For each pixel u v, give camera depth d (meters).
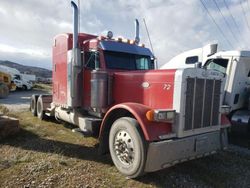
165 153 4.18
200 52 9.30
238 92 7.71
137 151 4.30
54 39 7.78
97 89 5.70
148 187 4.19
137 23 7.73
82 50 6.50
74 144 6.13
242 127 7.15
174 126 4.40
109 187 4.08
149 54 6.87
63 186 4.02
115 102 5.68
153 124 4.32
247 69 7.86
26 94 21.92
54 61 7.81
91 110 6.23
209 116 4.82
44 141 6.27
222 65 7.91
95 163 5.02
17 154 5.29
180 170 4.94
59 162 4.91
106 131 5.15
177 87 4.39
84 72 6.44
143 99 4.98
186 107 4.42
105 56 6.08
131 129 4.41
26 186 3.96
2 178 4.18
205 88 4.70
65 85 7.02
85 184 4.12
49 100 9.05
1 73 19.84
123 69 6.24
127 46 6.48
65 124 8.02
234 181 4.60
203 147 4.67
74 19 6.31
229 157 5.87
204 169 5.07
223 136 5.21
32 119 9.14
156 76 4.78
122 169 4.57
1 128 6.26
